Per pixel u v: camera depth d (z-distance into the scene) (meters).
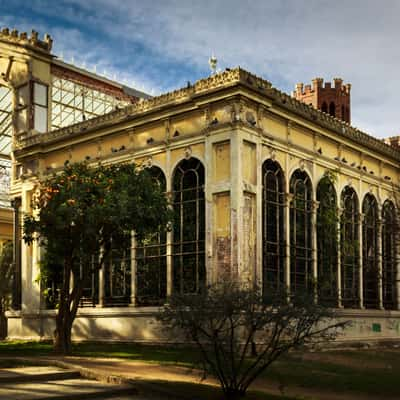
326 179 31.64
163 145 28.94
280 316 14.75
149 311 28.28
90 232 23.62
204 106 27.11
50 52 40.12
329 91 43.50
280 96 28.45
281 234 28.22
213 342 15.05
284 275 27.88
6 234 45.91
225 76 26.45
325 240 31.20
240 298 14.88
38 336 34.81
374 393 16.42
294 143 29.62
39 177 35.59
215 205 26.30
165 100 29.02
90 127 32.47
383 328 35.03
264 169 27.61
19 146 37.38
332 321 30.06
